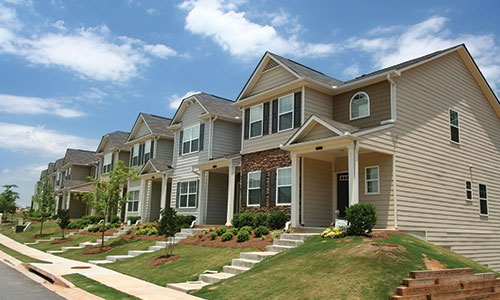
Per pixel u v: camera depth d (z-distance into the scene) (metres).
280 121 19.05
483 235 19.33
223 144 25.00
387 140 15.31
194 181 25.27
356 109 17.73
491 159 21.25
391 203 15.16
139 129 34.03
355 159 13.93
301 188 16.86
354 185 13.75
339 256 10.62
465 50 19.97
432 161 17.30
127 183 33.97
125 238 24.28
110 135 39.56
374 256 10.12
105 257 19.12
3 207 45.53
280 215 17.12
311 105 18.19
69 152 48.94
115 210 36.09
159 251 18.12
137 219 29.14
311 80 17.78
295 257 11.56
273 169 18.83
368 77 17.14
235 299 9.15
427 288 8.61
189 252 16.41
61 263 17.17
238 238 16.25
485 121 21.39
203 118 25.47
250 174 20.16
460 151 19.11
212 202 24.25
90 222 33.81
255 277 10.56
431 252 11.70
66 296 10.35
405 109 16.50
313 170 17.39
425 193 16.52
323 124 14.93
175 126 27.73
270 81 20.20
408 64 17.03
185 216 23.52
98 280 12.80
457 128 19.27
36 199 33.28
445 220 17.23
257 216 17.75
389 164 15.45
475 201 19.36
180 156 27.12
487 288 9.80
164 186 27.16
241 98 21.47
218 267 13.30
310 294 8.64
